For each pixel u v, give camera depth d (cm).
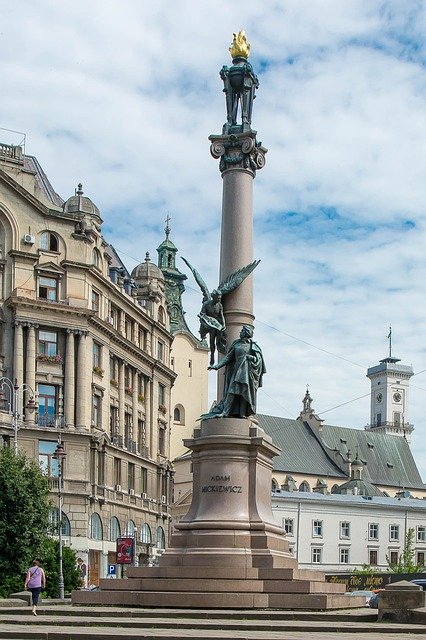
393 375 19475
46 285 6869
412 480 14762
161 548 8431
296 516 10931
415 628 2306
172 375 8862
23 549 4934
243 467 3084
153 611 2581
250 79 3588
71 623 2336
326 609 2688
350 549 11200
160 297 8800
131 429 7869
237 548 2956
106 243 7650
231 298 3347
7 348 6631
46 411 6688
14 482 5003
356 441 14600
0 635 2044
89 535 6725
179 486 11344
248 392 3158
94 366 7062
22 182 6944
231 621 2386
